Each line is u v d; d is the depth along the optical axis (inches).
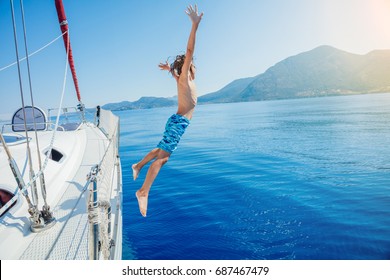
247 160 581.6
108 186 147.6
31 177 123.3
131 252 228.4
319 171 480.1
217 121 1860.2
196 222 278.7
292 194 356.2
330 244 231.1
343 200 331.3
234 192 366.9
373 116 1598.2
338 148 715.4
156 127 1581.0
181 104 114.2
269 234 249.9
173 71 119.6
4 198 140.2
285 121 1595.7
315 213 293.3
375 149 681.6
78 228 134.0
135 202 348.2
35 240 124.0
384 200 326.3
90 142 305.4
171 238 249.0
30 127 284.8
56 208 154.6
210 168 513.0
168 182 426.3
